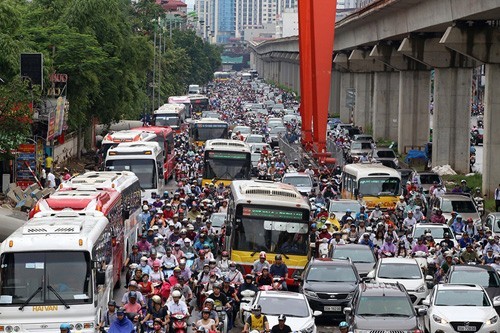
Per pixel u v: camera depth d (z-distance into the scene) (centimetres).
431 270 3866
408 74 10712
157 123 10394
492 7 6153
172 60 17450
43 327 2720
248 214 3794
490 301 3134
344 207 5253
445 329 3020
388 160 8106
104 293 3038
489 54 7119
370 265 3850
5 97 5653
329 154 7512
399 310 2945
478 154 11331
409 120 10744
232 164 6309
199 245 3784
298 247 3788
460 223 4778
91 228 2964
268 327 2750
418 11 8275
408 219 4838
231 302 3109
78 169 7869
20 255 2745
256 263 3531
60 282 2747
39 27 7831
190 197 4909
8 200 5347
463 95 8862
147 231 3791
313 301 3425
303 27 8444
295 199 3872
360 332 2867
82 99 7844
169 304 2833
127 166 5688
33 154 5891
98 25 8588
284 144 8950
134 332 2580
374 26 10656
